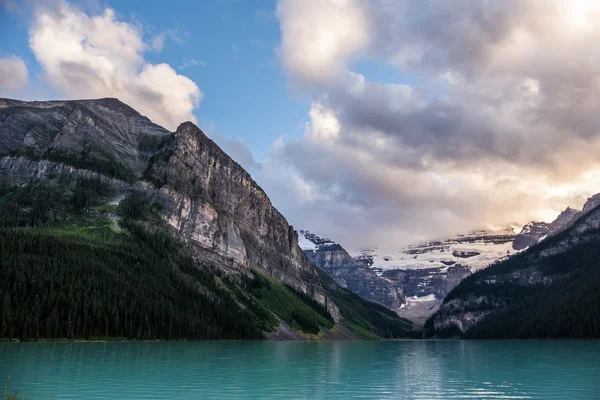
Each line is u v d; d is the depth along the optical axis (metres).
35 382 70.94
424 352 183.88
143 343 170.50
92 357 107.12
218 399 62.81
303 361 123.56
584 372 97.38
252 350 159.12
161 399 61.56
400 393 71.19
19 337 147.50
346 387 76.69
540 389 74.44
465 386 78.50
